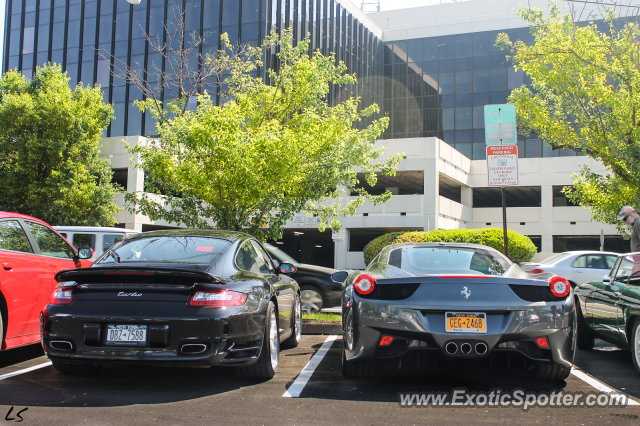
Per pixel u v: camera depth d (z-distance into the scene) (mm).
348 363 4750
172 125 9328
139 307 4145
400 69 40000
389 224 23766
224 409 3881
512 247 19953
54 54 31969
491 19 37625
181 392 4379
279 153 8328
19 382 4680
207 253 4816
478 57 37750
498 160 8289
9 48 32969
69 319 4164
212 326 4133
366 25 39094
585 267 12578
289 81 10320
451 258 4945
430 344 4215
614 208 13820
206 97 9141
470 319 4188
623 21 14727
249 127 9992
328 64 10734
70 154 21266
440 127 38031
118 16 30891
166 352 4098
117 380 4793
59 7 32250
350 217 24312
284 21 29938
